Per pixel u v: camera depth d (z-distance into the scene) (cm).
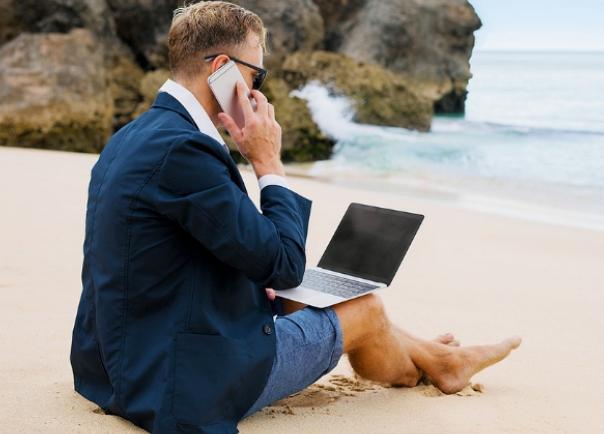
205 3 267
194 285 238
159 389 233
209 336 236
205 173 233
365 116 1755
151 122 249
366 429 265
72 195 777
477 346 316
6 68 1437
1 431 243
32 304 409
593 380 338
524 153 1548
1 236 582
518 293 509
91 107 1483
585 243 702
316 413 279
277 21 1661
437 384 308
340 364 344
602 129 1978
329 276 296
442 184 1186
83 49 1499
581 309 471
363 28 1862
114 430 243
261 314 252
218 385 235
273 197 258
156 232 235
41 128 1421
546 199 1038
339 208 833
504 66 6900
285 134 1578
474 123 2028
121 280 238
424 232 735
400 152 1559
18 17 1518
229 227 232
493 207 970
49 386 288
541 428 275
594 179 1234
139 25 1619
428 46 1947
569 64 7450
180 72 262
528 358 369
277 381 254
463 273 566
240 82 259
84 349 259
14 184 830
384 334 287
